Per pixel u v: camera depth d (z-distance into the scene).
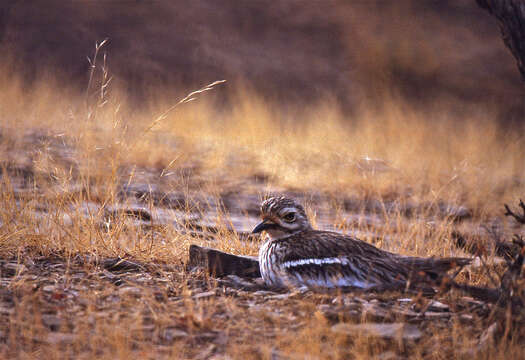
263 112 31.77
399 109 33.75
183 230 13.52
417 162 24.34
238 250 12.49
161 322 8.17
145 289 9.24
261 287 10.46
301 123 32.94
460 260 9.62
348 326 8.09
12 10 46.94
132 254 11.68
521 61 10.61
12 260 10.97
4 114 24.98
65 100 29.45
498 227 16.17
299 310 8.77
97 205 13.97
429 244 13.29
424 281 9.39
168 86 40.47
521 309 8.22
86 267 10.68
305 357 7.32
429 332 8.30
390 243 13.34
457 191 19.67
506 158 24.92
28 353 7.21
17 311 8.20
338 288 9.51
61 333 7.75
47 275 10.20
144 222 13.63
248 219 16.03
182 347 7.56
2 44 42.28
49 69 39.94
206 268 10.95
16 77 31.03
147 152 21.08
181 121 28.67
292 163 22.67
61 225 11.91
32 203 13.03
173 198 17.14
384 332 7.93
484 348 7.67
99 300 8.97
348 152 24.92
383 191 19.77
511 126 34.19
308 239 10.41
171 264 11.46
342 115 35.31
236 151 24.88
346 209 17.94
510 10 10.46
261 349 7.46
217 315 8.58
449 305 9.23
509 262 9.08
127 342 7.55
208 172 20.94
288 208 10.59
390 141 27.94
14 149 19.62
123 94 35.53
